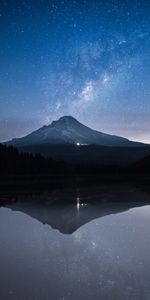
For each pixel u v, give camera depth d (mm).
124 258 19094
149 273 16484
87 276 16016
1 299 13188
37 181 82875
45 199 50375
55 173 108625
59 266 17531
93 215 35344
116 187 71500
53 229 27828
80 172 117188
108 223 30719
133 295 13656
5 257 19219
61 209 39906
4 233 26062
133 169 130000
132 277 15859
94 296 13570
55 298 13336
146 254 19938
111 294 13758
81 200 49156
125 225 29609
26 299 13219
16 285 14695
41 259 18844
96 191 62688
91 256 19516
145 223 30641
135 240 23578
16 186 71438
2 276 15891
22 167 107188
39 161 120688
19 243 22672
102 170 126375
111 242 23031
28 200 49062
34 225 29625
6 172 96938
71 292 13945
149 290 14188
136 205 43625
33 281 15195
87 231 26953
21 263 18047
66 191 62531
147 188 69000
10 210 39125
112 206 42719
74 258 19078
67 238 24328
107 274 16328
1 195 55812
